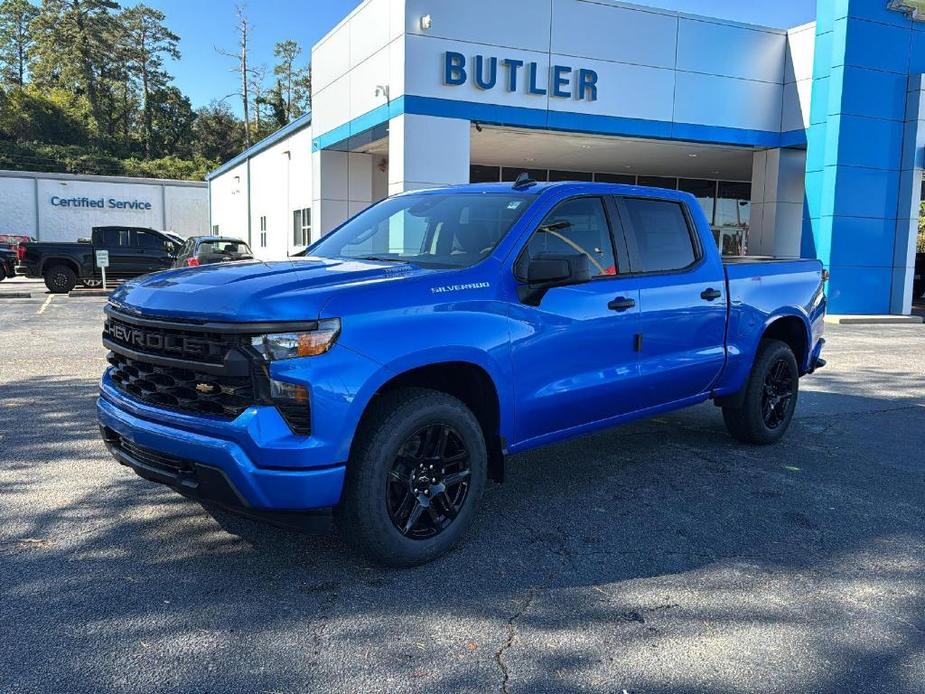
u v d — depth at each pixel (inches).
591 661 119.0
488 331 155.8
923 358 457.1
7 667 113.3
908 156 722.2
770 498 196.5
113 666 114.4
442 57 644.1
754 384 234.4
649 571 151.8
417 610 133.9
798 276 250.7
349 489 139.7
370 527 141.3
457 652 120.8
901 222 729.0
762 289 232.5
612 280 186.4
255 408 130.8
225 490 133.5
